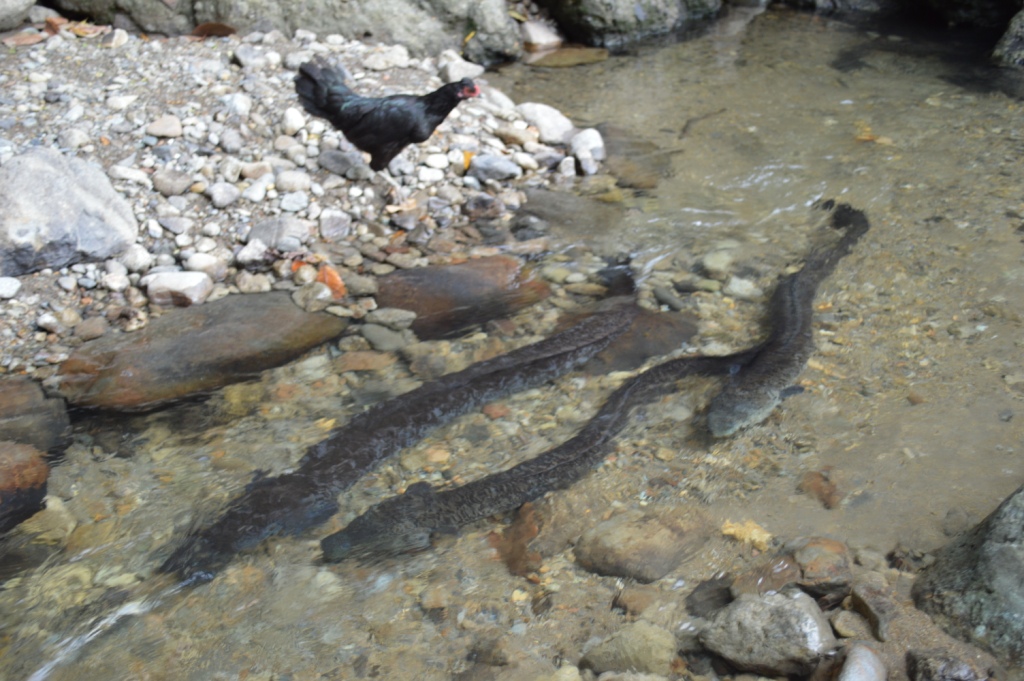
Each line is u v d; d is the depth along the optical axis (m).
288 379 2.60
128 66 3.45
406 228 3.13
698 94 4.05
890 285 2.88
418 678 2.02
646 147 3.62
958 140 3.61
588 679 2.00
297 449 2.42
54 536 2.22
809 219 3.20
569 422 2.53
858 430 2.43
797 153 3.56
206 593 2.14
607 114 3.86
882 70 4.32
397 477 2.38
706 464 2.39
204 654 2.05
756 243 3.10
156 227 2.96
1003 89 4.03
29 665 2.03
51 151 2.93
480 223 3.19
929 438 2.39
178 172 3.09
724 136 3.69
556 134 3.63
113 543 2.21
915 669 1.93
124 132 3.17
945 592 2.02
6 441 2.39
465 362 2.67
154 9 3.71
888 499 2.26
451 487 2.36
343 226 3.09
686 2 5.01
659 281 2.95
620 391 2.57
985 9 4.86
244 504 2.28
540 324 2.79
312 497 2.30
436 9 4.13
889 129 3.71
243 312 2.77
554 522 2.28
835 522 2.22
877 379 2.57
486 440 2.48
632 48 4.69
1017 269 2.89
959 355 2.61
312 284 2.87
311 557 2.21
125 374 2.58
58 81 3.31
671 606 2.10
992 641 1.95
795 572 2.10
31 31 3.55
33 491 2.31
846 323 2.75
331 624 2.10
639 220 3.21
